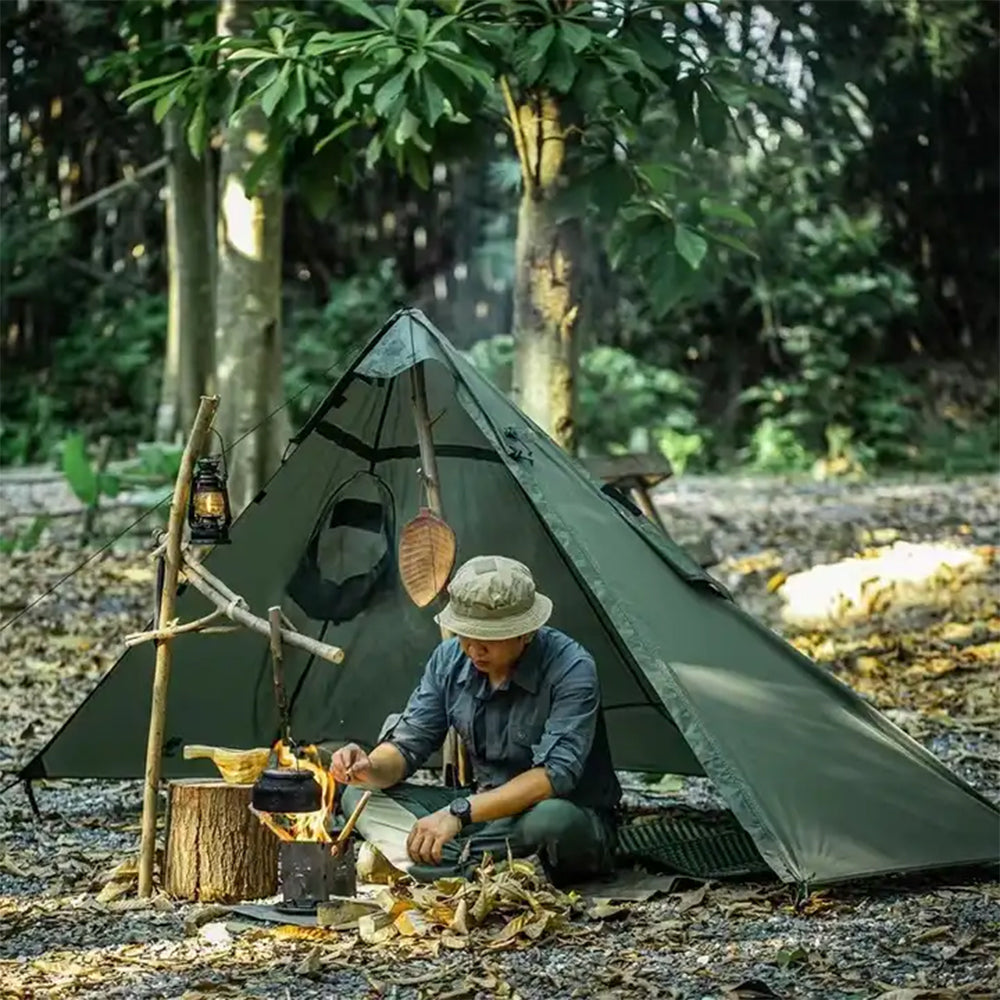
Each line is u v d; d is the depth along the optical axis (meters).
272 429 13.43
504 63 7.87
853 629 10.79
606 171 8.12
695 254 8.10
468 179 28.75
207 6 11.98
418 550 5.78
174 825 5.31
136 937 4.91
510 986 4.39
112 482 14.99
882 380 26.44
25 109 26.84
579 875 5.43
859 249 26.25
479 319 29.06
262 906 5.14
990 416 27.66
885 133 25.42
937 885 5.43
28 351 29.16
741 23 10.99
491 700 5.39
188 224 18.20
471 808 5.13
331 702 6.53
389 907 4.96
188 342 18.23
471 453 6.11
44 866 5.77
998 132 25.48
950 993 4.21
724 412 27.91
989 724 8.16
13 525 16.75
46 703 9.02
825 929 4.93
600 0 7.77
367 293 27.78
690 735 5.32
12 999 4.32
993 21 21.92
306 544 6.22
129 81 12.21
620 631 5.43
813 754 5.47
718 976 4.49
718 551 14.53
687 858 5.81
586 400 25.22
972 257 28.38
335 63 7.71
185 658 6.32
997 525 16.48
